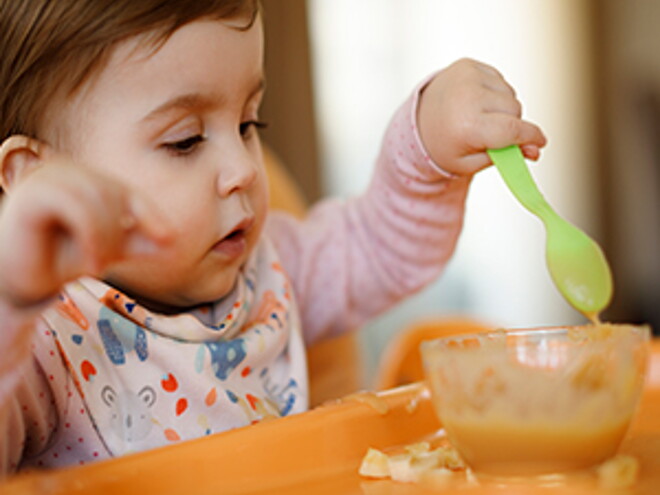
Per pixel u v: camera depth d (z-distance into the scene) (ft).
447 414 1.76
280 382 3.01
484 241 11.48
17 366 1.49
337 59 9.50
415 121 3.07
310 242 3.76
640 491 1.61
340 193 9.45
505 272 11.57
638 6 13.00
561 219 2.15
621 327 1.82
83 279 2.54
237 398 2.73
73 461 2.44
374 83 9.95
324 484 1.83
